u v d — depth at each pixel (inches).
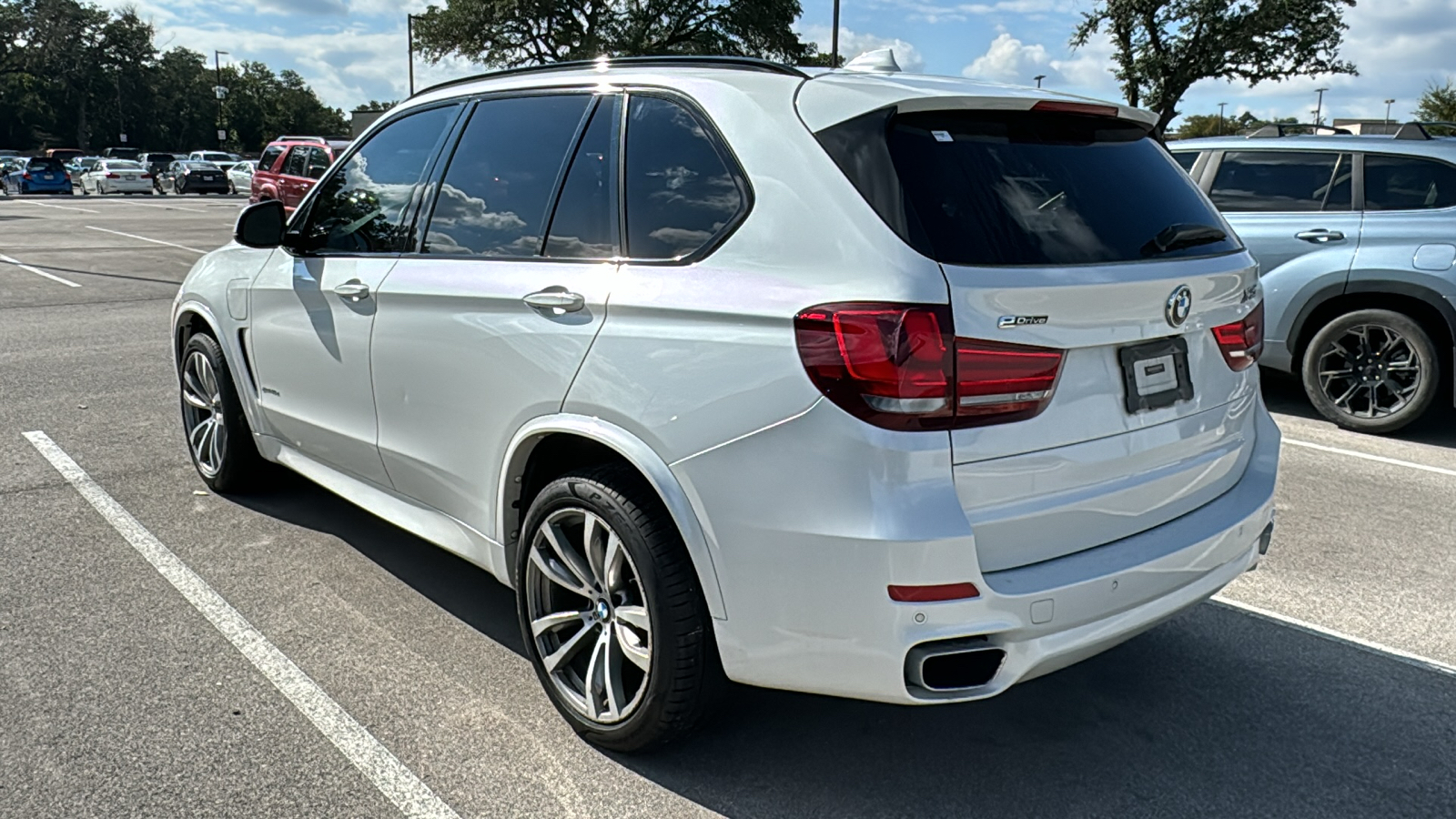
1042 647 92.2
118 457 211.9
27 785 102.0
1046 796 105.5
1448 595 157.5
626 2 1496.1
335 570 157.6
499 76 134.5
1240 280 113.0
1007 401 89.0
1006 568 91.7
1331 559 172.2
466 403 122.0
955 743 115.3
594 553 108.2
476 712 118.5
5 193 1654.8
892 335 85.4
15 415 243.0
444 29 1535.4
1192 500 109.9
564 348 108.1
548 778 106.3
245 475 185.8
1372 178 259.8
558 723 116.7
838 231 91.4
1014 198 96.3
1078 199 101.8
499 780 105.7
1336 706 124.4
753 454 92.3
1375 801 105.6
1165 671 133.0
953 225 90.6
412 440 133.0
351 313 140.4
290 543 167.6
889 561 86.1
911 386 85.4
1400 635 143.9
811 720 119.4
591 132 117.0
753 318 92.8
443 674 126.9
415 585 153.0
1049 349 91.0
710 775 107.7
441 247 130.0
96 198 1530.5
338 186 153.8
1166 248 105.6
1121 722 120.3
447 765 108.0
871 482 86.5
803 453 89.3
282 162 798.5
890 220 89.6
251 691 121.6
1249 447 120.5
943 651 88.0
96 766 105.6
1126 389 99.2
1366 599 156.1
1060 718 121.0
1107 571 95.5
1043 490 93.2
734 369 93.5
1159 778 109.0
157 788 102.3
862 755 112.3
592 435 104.9
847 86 100.5
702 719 106.0
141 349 331.0
